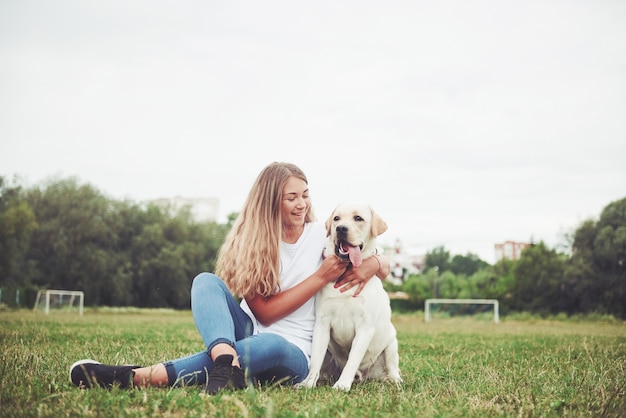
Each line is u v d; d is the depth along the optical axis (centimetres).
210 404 250
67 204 3666
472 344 741
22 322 1052
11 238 3191
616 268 3070
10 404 247
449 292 4028
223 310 311
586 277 3102
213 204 6025
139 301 3888
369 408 264
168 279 3894
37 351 457
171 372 295
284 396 285
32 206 3609
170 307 3972
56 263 3591
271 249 350
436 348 668
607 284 3072
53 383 292
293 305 348
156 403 246
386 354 399
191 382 299
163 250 3859
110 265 3709
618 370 411
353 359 355
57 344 555
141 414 235
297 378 338
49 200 3672
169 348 538
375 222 388
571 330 1368
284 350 320
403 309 3606
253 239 350
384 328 388
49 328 850
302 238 374
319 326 363
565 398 303
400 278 4766
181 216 4212
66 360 390
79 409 239
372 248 389
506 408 271
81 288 3606
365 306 363
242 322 346
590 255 3141
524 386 342
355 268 363
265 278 347
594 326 1872
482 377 374
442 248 5503
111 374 288
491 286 3653
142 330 881
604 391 308
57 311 2586
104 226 3694
